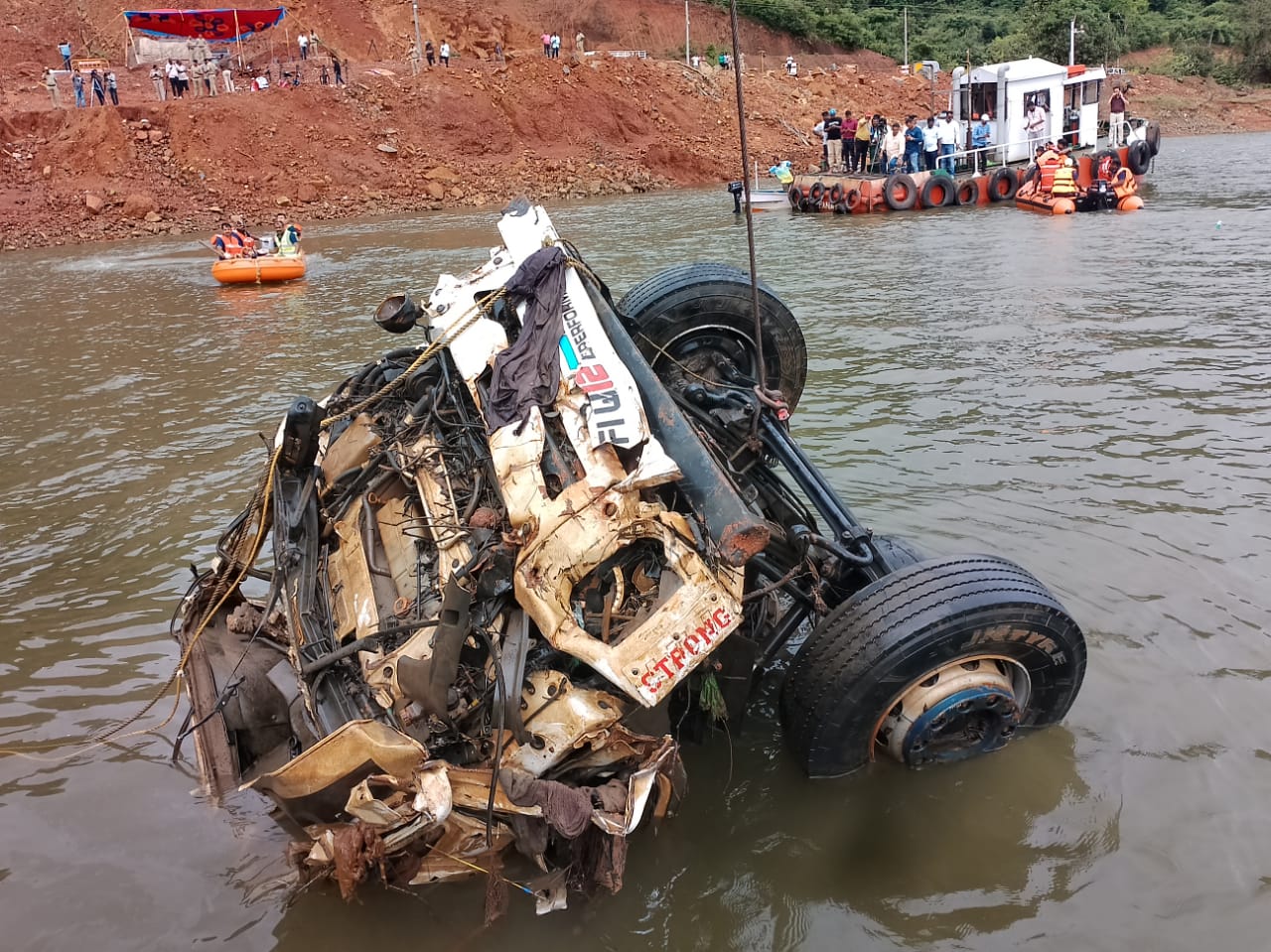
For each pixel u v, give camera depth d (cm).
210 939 410
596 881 406
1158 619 589
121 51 4762
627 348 526
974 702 451
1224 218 2375
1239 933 380
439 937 403
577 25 5897
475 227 3158
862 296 1638
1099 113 4112
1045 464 834
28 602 702
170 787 506
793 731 461
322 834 416
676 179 4422
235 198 3603
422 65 4575
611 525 435
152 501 877
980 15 7344
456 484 510
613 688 429
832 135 3366
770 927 397
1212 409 954
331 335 1555
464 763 420
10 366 1458
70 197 3403
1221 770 467
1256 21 7056
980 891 409
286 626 524
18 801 498
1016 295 1571
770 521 521
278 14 4416
